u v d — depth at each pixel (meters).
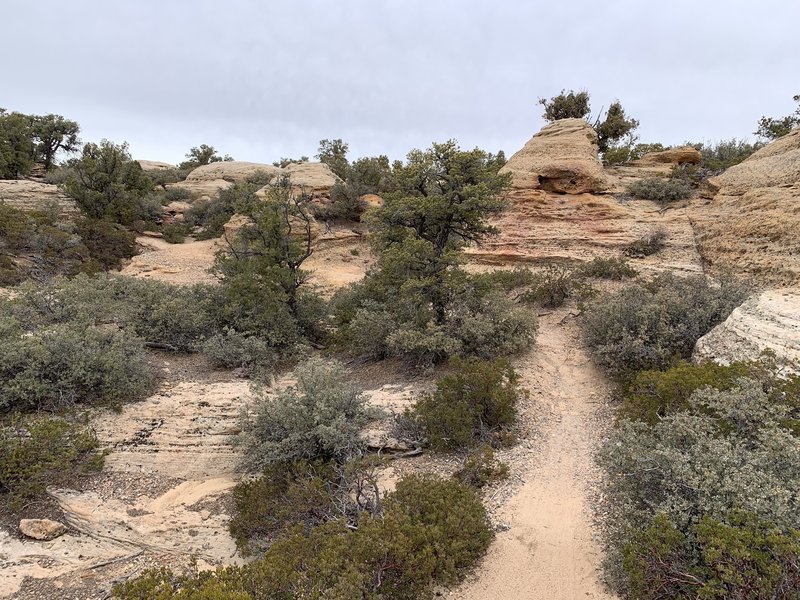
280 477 7.59
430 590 5.20
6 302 13.30
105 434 9.22
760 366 7.46
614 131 29.73
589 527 6.19
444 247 13.91
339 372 9.69
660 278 14.79
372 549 5.18
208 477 8.45
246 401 10.71
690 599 4.38
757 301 10.17
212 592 4.52
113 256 24.20
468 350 11.84
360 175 31.03
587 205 20.27
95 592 5.99
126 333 12.31
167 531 7.09
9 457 7.55
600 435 8.48
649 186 20.66
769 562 3.99
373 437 8.72
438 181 13.55
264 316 14.89
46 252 20.81
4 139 37.28
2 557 6.40
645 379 8.17
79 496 7.66
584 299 15.45
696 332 10.55
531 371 11.25
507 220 20.94
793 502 4.64
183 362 13.84
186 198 40.03
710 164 23.80
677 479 5.20
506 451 8.25
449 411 8.46
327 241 26.45
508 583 5.41
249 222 22.81
